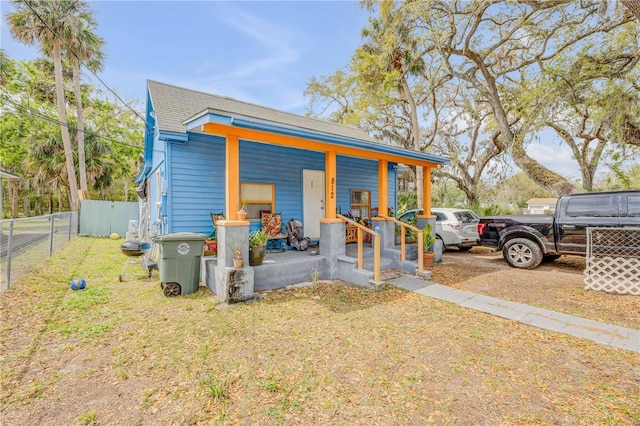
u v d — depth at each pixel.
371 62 15.74
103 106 22.94
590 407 2.42
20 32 14.46
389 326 4.02
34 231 7.32
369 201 10.22
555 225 7.08
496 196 25.80
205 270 5.77
